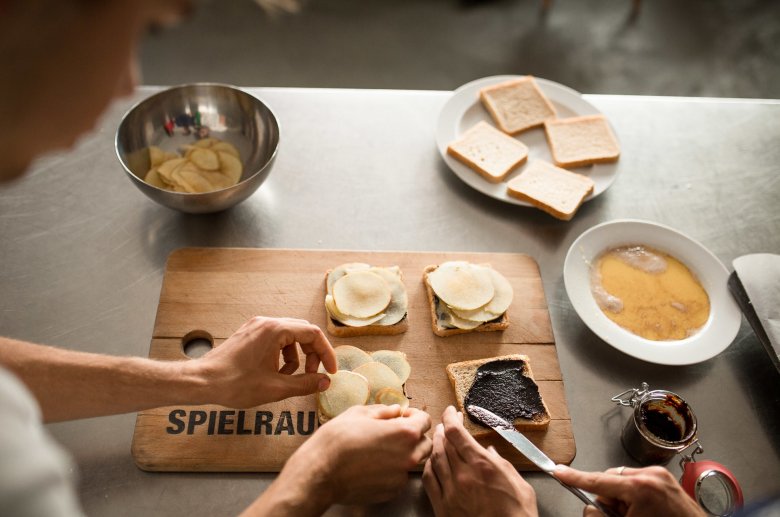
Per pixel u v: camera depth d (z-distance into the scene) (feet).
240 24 11.82
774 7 12.75
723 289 4.67
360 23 12.10
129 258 4.73
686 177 5.63
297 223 5.04
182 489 3.67
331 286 4.51
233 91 5.11
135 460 3.72
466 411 3.98
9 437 1.82
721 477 3.60
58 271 4.61
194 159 4.98
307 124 5.78
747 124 6.11
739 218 5.34
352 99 6.04
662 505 3.21
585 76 11.50
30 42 1.70
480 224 5.16
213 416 3.91
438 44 11.85
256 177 4.58
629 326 4.50
